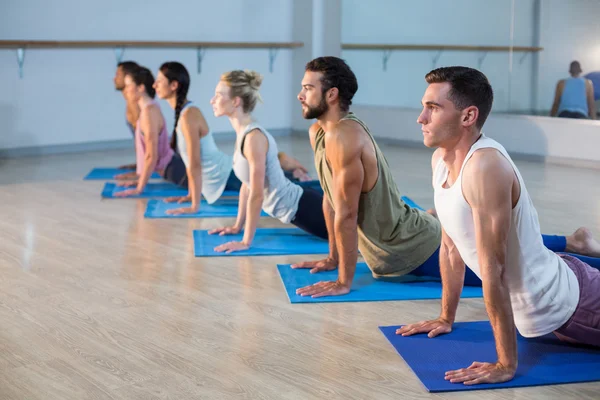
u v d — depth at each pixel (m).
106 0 7.08
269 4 8.27
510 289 1.99
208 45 7.66
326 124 2.57
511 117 6.52
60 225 3.88
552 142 6.23
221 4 7.89
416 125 7.34
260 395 1.86
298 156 6.66
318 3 8.26
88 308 2.55
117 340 2.25
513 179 1.80
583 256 2.52
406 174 5.60
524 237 1.90
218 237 3.56
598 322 2.00
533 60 6.33
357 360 2.09
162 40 7.52
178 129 4.09
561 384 1.90
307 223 3.45
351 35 7.97
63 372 2.01
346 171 2.50
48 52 6.79
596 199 4.57
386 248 2.74
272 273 2.98
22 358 2.11
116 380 1.95
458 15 6.86
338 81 2.48
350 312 2.50
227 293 2.72
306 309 2.54
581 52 5.96
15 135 6.71
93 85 7.12
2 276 2.95
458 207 1.86
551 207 4.33
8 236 3.63
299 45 8.37
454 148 1.86
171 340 2.25
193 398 1.84
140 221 3.97
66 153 6.99
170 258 3.21
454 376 1.91
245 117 3.29
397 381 1.94
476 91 1.78
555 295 1.97
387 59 7.61
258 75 3.27
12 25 6.55
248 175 3.40
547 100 6.28
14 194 4.79
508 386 1.88
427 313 2.50
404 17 7.34
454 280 2.21
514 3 6.39
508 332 1.88
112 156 6.79
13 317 2.46
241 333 2.31
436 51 7.12
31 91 6.74
